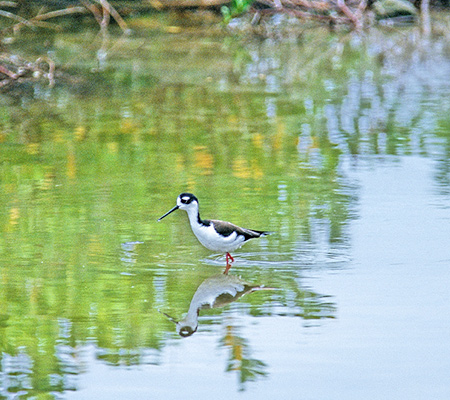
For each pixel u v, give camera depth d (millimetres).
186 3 30500
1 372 7922
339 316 9039
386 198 13094
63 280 10125
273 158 15461
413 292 9641
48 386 7590
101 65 23984
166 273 10430
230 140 16750
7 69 21969
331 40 28594
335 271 10359
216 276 10328
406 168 14711
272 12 29688
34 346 8438
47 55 24641
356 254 10898
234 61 25188
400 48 27188
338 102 20000
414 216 12250
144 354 8242
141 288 9898
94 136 17125
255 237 10945
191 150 16078
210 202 12977
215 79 22688
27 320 9047
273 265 10641
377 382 7625
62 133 17344
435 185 13703
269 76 23203
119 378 7793
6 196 13352
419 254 10828
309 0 30125
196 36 28719
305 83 22297
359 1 31078
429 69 23953
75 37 27609
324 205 12820
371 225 11914
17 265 10578
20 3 29188
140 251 11180
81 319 9062
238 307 9375
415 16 31422
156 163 15211
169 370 7906
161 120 18391
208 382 7680
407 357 8102
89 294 9727
